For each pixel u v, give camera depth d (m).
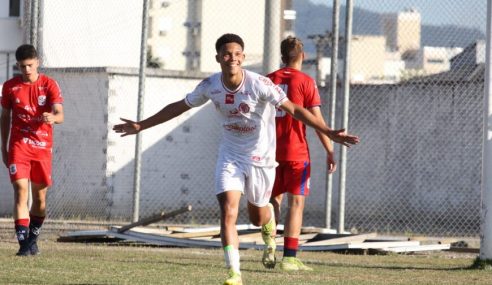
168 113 17.08
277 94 16.67
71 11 61.12
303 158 21.64
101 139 47.41
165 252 27.17
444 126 44.97
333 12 33.03
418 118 45.62
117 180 47.44
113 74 47.22
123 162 47.66
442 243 31.44
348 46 32.44
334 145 47.12
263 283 18.02
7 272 19.20
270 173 17.31
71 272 19.44
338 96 46.12
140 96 35.12
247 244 29.22
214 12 77.81
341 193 32.66
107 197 47.12
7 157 23.67
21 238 23.55
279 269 21.59
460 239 35.47
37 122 23.30
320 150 47.44
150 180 48.56
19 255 23.62
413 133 45.72
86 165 47.88
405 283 19.30
